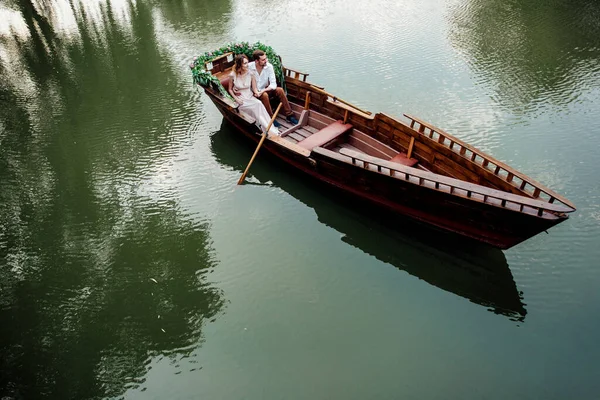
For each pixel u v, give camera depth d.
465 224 6.84
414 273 7.27
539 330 6.14
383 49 13.19
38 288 7.37
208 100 11.82
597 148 8.87
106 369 6.20
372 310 6.69
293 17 15.88
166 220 8.40
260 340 6.37
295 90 10.16
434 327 6.40
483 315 6.50
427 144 7.66
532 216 5.85
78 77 13.44
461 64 12.10
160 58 14.01
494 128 9.66
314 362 6.05
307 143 8.51
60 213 8.71
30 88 13.04
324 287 7.08
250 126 9.12
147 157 9.95
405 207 7.42
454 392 5.59
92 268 7.64
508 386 5.59
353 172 7.68
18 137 10.86
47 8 19.17
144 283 7.34
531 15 14.48
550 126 9.58
